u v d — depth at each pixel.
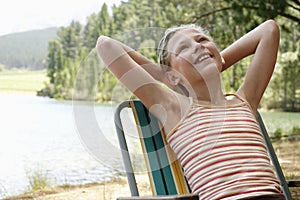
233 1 6.23
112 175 5.02
